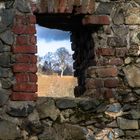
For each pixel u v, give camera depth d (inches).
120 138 177.0
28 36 171.8
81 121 174.2
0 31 171.0
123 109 178.9
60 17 184.4
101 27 182.2
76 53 213.5
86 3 179.5
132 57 182.5
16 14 171.9
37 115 170.6
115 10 183.2
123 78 181.3
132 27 183.6
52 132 170.9
